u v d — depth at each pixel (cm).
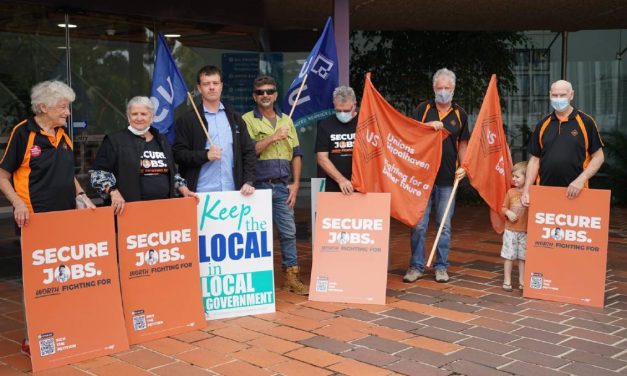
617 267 695
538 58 1316
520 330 485
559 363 420
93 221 440
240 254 523
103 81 816
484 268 688
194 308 491
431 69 1249
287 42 1139
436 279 631
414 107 1258
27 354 443
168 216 479
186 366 420
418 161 593
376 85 1255
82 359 431
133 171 468
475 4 890
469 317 518
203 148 522
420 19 1018
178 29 863
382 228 568
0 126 772
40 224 418
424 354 436
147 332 468
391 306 548
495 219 627
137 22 826
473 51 1244
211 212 513
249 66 939
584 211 552
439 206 632
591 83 1335
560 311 535
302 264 719
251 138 563
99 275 442
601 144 557
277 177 574
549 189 564
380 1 865
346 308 543
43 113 429
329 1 875
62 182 438
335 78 643
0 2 732
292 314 527
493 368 412
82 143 811
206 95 519
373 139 582
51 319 422
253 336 475
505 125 1330
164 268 478
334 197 577
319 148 595
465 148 628
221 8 866
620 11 960
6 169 418
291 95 638
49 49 776
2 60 761
